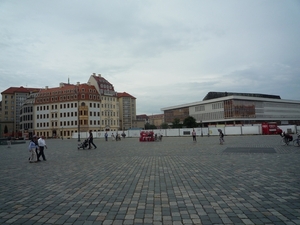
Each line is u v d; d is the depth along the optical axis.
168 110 150.50
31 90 148.75
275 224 5.24
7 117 143.12
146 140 50.25
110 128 116.50
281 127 68.38
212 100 121.44
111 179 10.38
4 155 24.97
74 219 5.80
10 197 7.88
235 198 7.18
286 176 10.02
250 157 16.59
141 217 5.83
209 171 11.64
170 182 9.49
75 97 106.88
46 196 7.90
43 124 113.12
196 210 6.22
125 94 143.50
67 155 22.45
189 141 43.09
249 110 116.69
